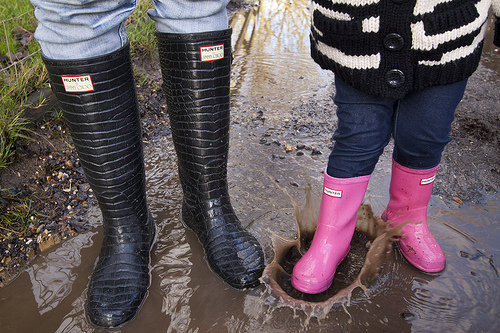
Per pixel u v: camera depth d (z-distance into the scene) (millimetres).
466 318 1345
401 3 1050
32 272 1527
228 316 1351
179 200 1911
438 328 1312
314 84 3033
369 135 1288
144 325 1326
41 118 2154
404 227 1574
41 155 2006
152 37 3074
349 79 1201
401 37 1082
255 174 2092
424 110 1254
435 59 1106
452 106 1241
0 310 1377
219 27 1326
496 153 2195
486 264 1553
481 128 2381
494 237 1681
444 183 2002
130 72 1313
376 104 1252
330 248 1448
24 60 2422
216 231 1529
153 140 2361
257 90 2943
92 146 1287
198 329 1309
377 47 1121
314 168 2148
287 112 2668
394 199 1604
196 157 1464
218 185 1545
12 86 2109
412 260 1545
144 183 1516
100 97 1223
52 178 1934
